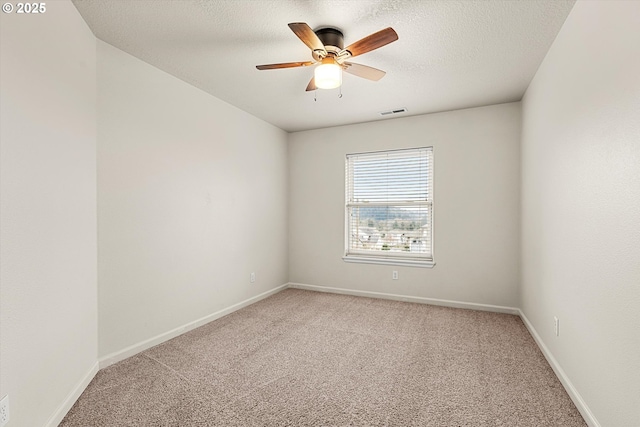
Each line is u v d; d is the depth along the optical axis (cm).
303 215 467
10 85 133
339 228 442
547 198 239
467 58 249
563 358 204
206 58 251
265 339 280
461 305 374
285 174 471
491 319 333
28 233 145
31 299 146
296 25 173
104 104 224
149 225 259
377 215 429
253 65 263
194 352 253
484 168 363
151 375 216
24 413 140
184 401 186
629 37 129
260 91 318
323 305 384
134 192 246
